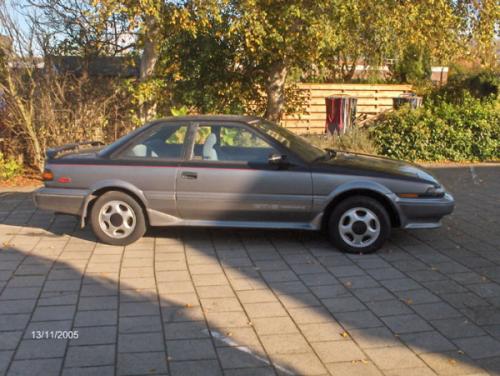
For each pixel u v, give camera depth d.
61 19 11.46
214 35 10.98
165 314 4.81
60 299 5.13
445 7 10.48
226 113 12.30
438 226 6.50
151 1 8.64
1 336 4.39
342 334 4.43
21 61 10.80
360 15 10.09
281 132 7.07
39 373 3.85
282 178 6.42
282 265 6.07
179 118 6.88
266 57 11.57
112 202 6.71
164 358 4.06
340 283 5.54
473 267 5.99
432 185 6.43
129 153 6.76
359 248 6.42
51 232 7.38
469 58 12.21
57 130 11.02
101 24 9.95
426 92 16.88
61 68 11.41
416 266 6.03
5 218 8.09
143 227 6.75
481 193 9.88
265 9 9.68
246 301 5.10
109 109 11.38
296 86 14.33
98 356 4.08
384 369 3.91
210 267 6.02
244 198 6.50
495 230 7.46
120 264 6.11
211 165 6.55
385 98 16.47
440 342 4.30
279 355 4.11
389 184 6.37
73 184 6.71
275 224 6.58
